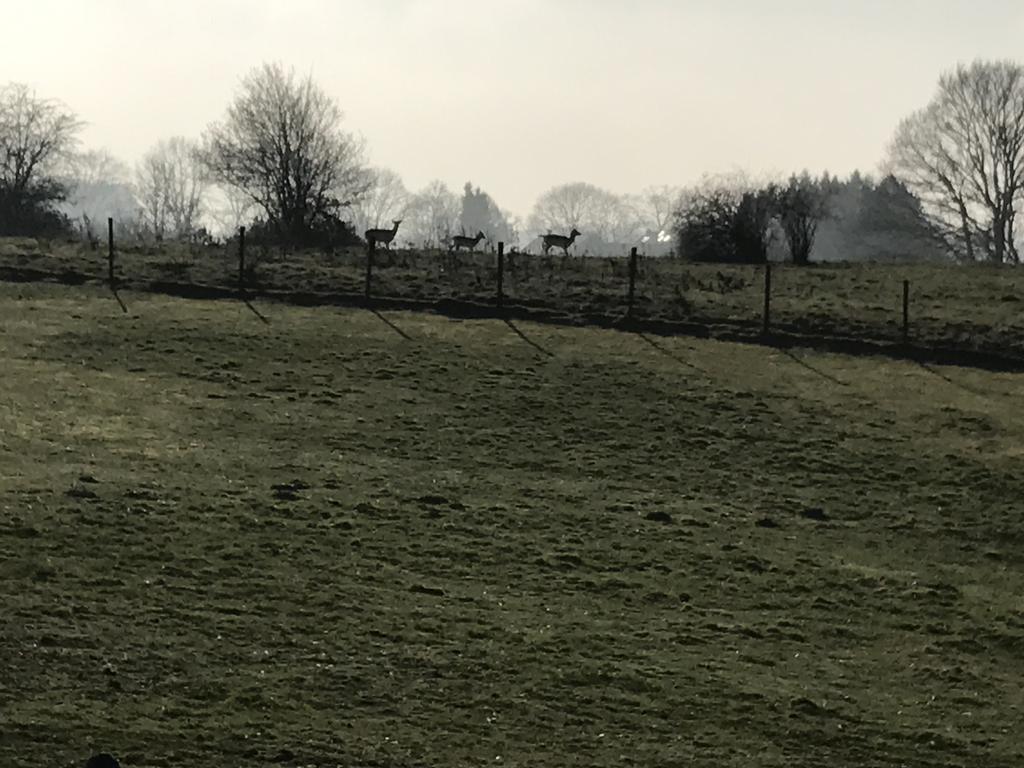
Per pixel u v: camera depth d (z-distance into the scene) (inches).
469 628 878.4
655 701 791.1
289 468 1224.2
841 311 2004.2
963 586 1077.1
